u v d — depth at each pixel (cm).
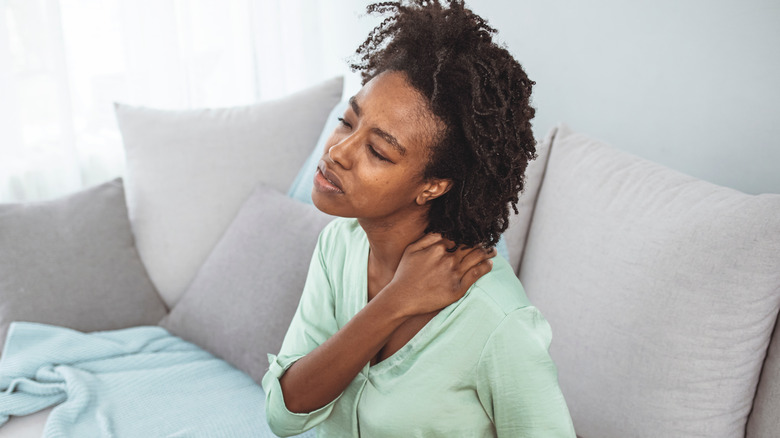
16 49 203
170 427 129
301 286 146
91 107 221
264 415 134
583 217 127
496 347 71
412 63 66
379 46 80
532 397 71
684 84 142
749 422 106
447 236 74
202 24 231
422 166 68
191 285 167
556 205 134
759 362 104
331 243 92
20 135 206
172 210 179
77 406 133
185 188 180
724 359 103
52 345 149
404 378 77
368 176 67
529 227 142
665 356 107
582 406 117
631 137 154
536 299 130
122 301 169
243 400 139
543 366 71
